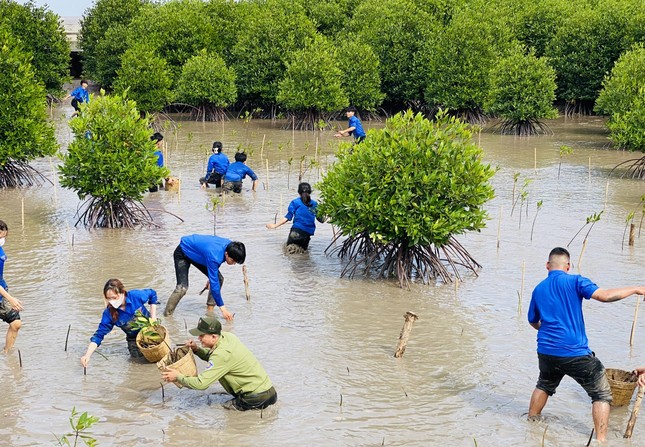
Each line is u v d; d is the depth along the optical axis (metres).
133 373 8.66
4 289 8.89
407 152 11.77
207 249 9.85
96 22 44.50
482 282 11.89
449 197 11.62
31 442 7.09
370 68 33.59
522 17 39.72
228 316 9.90
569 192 18.62
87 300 10.88
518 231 14.82
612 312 10.63
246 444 7.11
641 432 7.39
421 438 7.26
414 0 38.84
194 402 7.98
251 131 31.22
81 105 15.38
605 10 35.53
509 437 7.30
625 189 19.05
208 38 36.72
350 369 8.79
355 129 22.34
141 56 31.53
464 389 8.33
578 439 7.27
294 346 9.42
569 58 35.38
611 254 13.20
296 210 13.34
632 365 8.88
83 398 8.02
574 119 36.28
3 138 18.34
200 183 19.30
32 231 14.64
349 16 42.56
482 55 32.44
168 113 37.12
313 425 7.48
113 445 7.06
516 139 29.30
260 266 12.64
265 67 34.16
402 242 11.94
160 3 42.47
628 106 25.55
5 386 8.25
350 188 12.19
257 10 39.53
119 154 14.66
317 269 12.55
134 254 13.15
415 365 8.92
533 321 7.73
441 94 32.56
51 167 21.39
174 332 9.80
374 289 11.60
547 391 7.57
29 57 18.92
